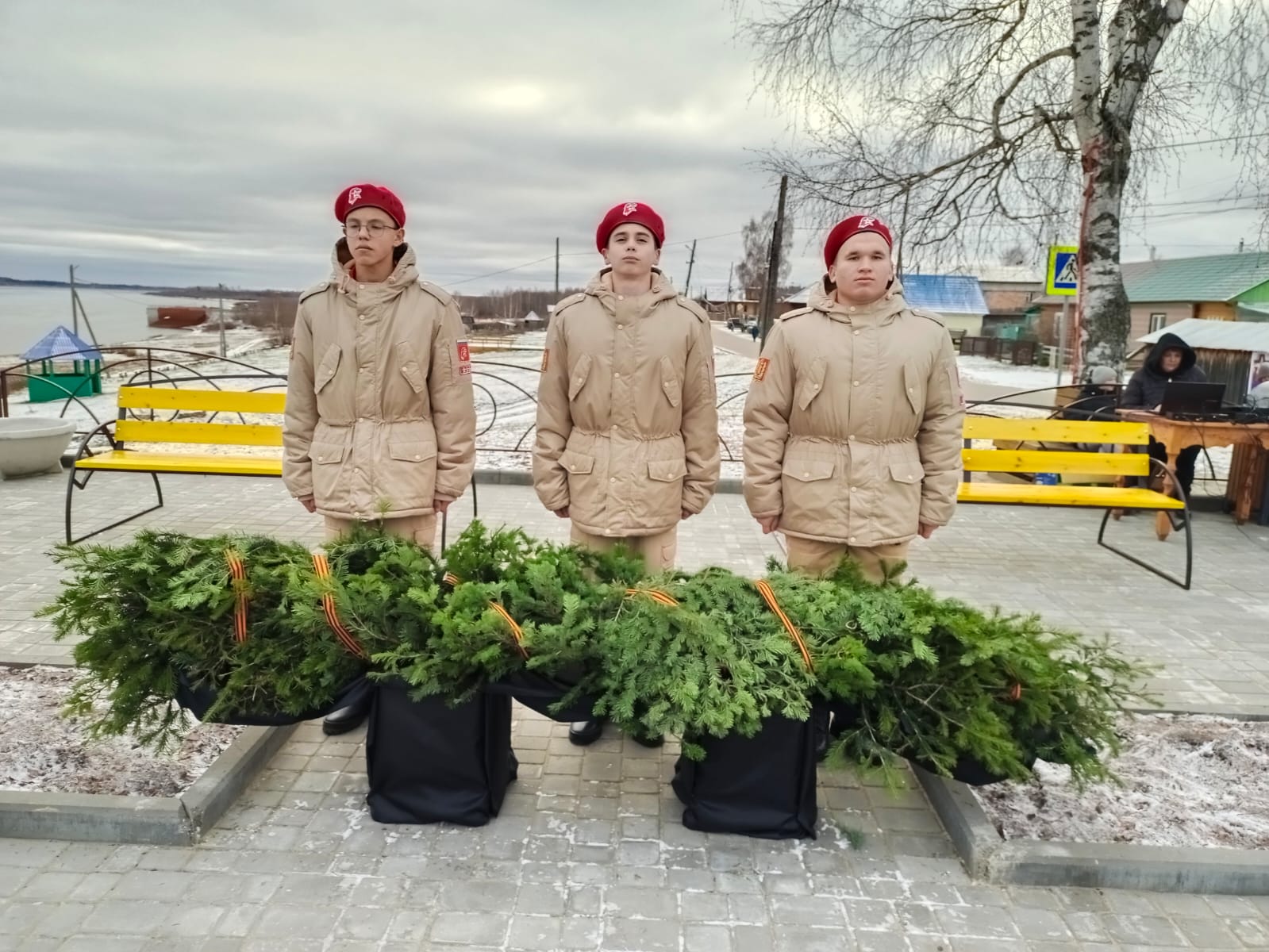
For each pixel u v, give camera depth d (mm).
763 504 3152
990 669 2365
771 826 2523
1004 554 5844
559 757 2990
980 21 9883
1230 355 15648
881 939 2160
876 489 3004
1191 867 2355
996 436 5488
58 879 2301
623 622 2381
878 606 2447
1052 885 2381
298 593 2414
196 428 5539
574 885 2320
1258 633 4348
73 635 3811
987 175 10445
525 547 3637
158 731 2613
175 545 2668
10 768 2738
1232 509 7023
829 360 2980
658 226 2947
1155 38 8289
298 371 3238
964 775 2498
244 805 2646
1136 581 5242
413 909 2217
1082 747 2482
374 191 2971
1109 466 5488
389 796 2572
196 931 2123
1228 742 3129
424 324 3127
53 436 7363
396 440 3150
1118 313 8750
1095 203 8695
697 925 2188
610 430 3059
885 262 2920
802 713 2236
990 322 47781
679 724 2236
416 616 2473
